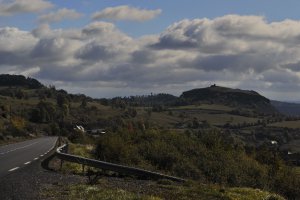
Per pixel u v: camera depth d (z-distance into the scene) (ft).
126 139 119.03
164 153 91.25
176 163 86.43
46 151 130.21
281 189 86.53
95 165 70.49
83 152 115.03
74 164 82.58
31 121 562.66
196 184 59.16
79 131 248.93
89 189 49.93
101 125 634.02
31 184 54.95
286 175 92.89
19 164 84.38
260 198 51.85
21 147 155.63
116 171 67.82
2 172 69.36
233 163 92.63
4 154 114.93
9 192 48.08
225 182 75.72
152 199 44.32
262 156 135.95
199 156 99.55
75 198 44.16
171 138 121.08
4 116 402.11
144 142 112.16
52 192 48.24
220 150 107.04
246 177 82.02
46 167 79.41
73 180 60.70
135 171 66.03
